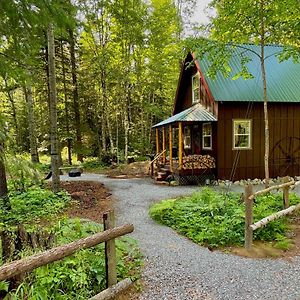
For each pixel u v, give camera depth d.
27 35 5.49
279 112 12.81
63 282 3.25
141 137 23.64
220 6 8.67
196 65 13.24
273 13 8.04
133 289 3.60
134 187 11.59
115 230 3.40
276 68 13.78
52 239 3.50
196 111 12.88
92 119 23.28
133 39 18.27
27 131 21.94
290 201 7.36
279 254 4.73
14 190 8.72
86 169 18.97
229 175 12.47
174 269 4.18
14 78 5.72
